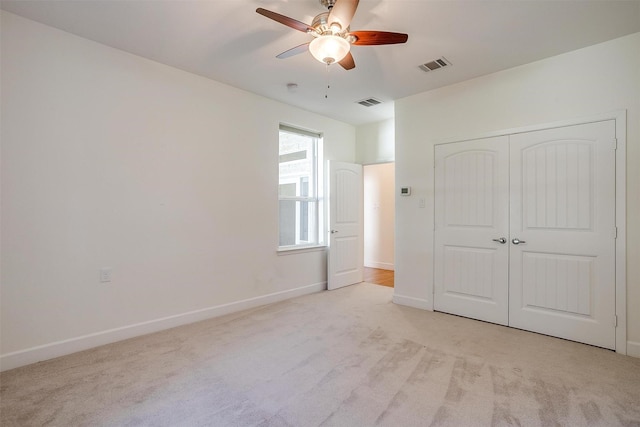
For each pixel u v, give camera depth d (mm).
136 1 2182
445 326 3217
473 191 3436
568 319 2871
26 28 2389
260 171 3945
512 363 2430
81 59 2641
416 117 3877
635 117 2566
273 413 1829
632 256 2582
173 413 1824
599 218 2719
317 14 2322
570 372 2295
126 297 2885
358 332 3049
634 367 2369
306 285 4512
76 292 2617
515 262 3164
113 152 2807
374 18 2346
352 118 4879
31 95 2410
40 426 1704
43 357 2451
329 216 4715
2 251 2305
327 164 4797
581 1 2154
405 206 3967
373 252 6832
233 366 2373
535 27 2465
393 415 1811
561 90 2896
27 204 2398
